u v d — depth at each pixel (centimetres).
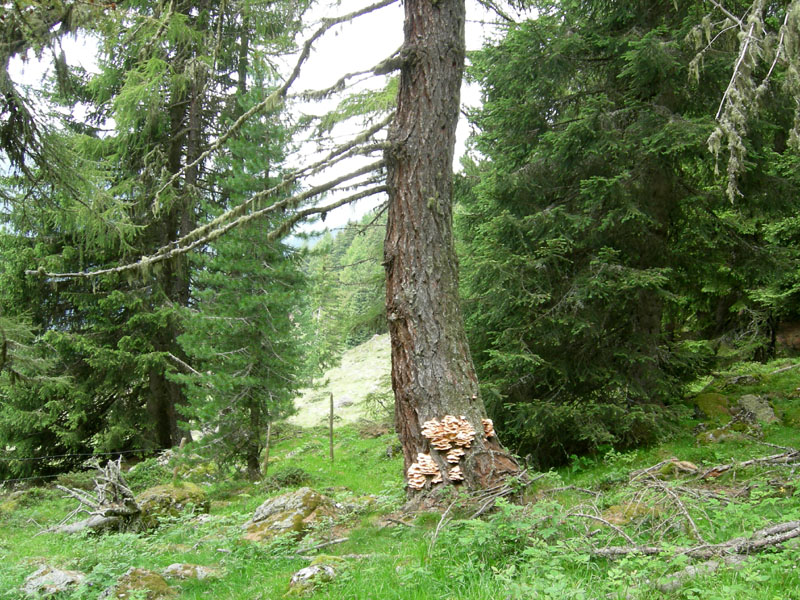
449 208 799
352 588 469
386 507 758
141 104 1722
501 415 1117
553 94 1088
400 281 777
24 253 1803
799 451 747
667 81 988
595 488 813
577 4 1110
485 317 1115
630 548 457
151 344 1914
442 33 798
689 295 1285
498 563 479
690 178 1173
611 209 1027
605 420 1007
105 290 1914
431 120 789
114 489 938
